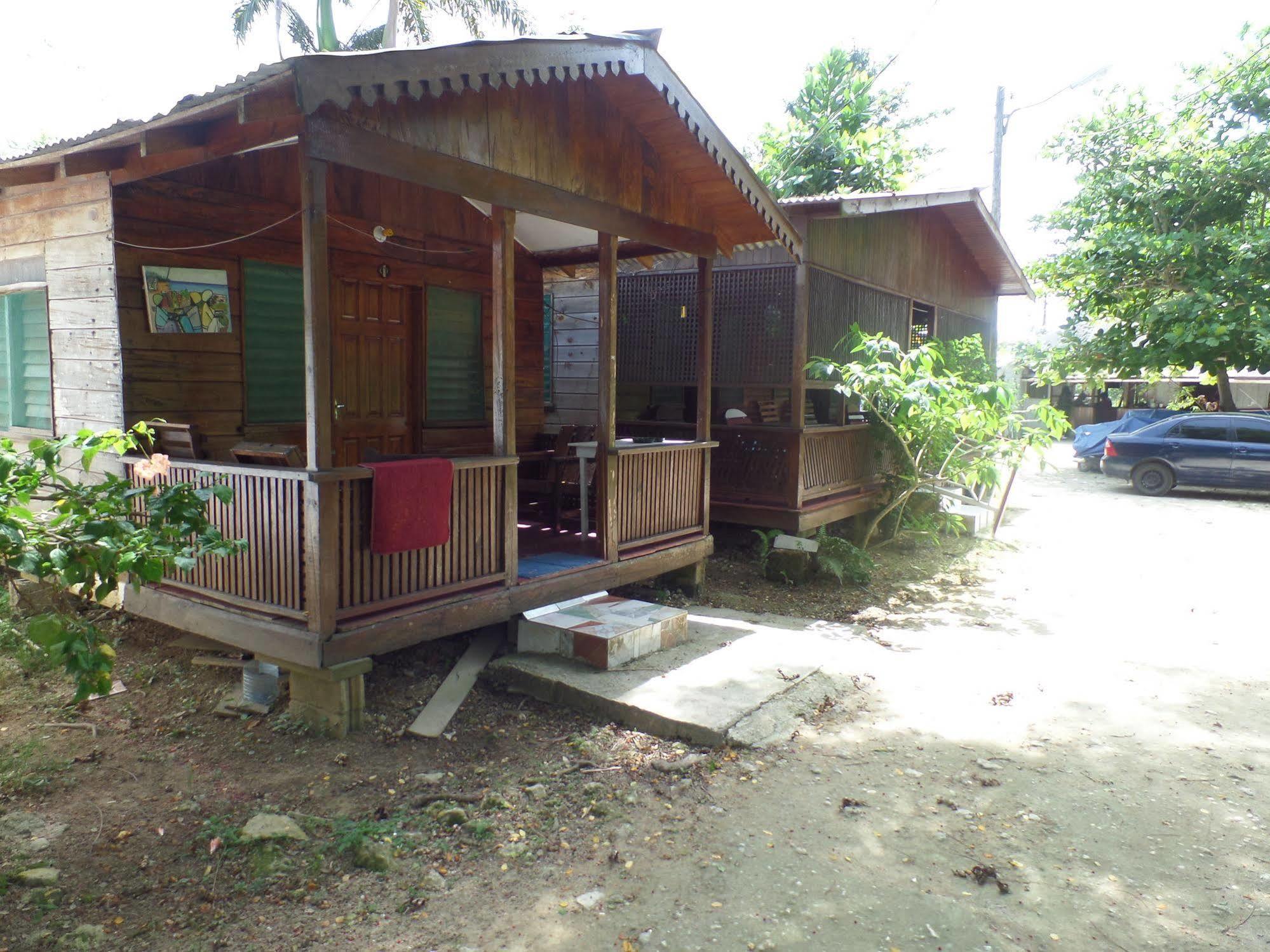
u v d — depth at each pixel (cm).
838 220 931
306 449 646
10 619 559
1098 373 1914
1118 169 1772
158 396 552
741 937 306
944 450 1014
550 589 586
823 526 959
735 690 518
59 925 308
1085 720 515
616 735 479
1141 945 302
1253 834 381
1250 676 597
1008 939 305
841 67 1770
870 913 320
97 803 394
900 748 470
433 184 481
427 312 749
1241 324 1545
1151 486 1656
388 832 371
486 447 816
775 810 399
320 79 375
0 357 649
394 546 459
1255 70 1628
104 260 533
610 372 633
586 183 596
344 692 458
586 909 323
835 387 860
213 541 336
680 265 939
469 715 502
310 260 418
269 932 307
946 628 714
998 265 1368
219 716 481
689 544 738
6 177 515
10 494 301
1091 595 838
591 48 515
